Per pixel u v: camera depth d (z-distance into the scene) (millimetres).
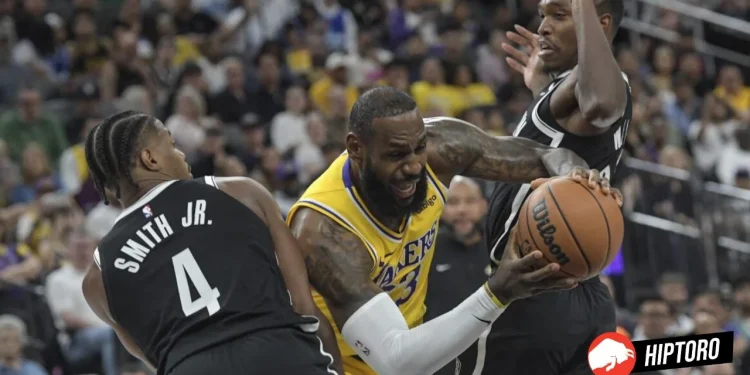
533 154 6664
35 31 19375
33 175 15750
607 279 14180
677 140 20609
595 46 6344
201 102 17438
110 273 5781
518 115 19547
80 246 12672
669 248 15906
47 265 13188
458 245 9570
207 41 20125
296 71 20594
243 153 16672
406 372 5766
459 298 9289
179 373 5484
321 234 6121
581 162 6535
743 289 14539
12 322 11266
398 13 23359
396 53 22188
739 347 13211
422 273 6668
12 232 13672
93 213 14086
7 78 18094
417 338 5723
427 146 6457
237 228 5801
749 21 26375
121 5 21172
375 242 6191
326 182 6270
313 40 20797
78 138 17312
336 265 6066
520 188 6984
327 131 18156
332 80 19375
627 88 6773
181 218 5812
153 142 6074
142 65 18703
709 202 16328
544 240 5668
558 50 6938
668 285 14531
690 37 24438
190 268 5676
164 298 5648
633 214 15797
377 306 5949
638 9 25594
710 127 21094
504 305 5652
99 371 12188
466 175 6684
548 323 7199
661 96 22281
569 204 5695
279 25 22219
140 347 5918
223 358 5477
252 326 5562
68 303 12500
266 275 5738
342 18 22562
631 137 18734
